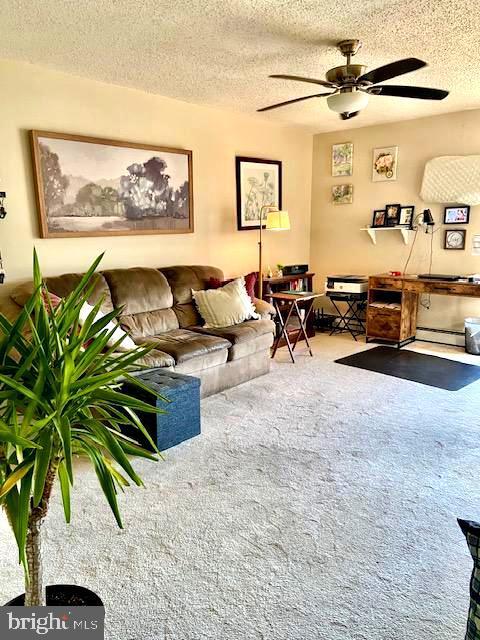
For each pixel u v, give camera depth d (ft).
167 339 11.98
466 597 5.55
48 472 3.81
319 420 10.57
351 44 9.55
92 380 3.69
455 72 11.70
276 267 18.94
